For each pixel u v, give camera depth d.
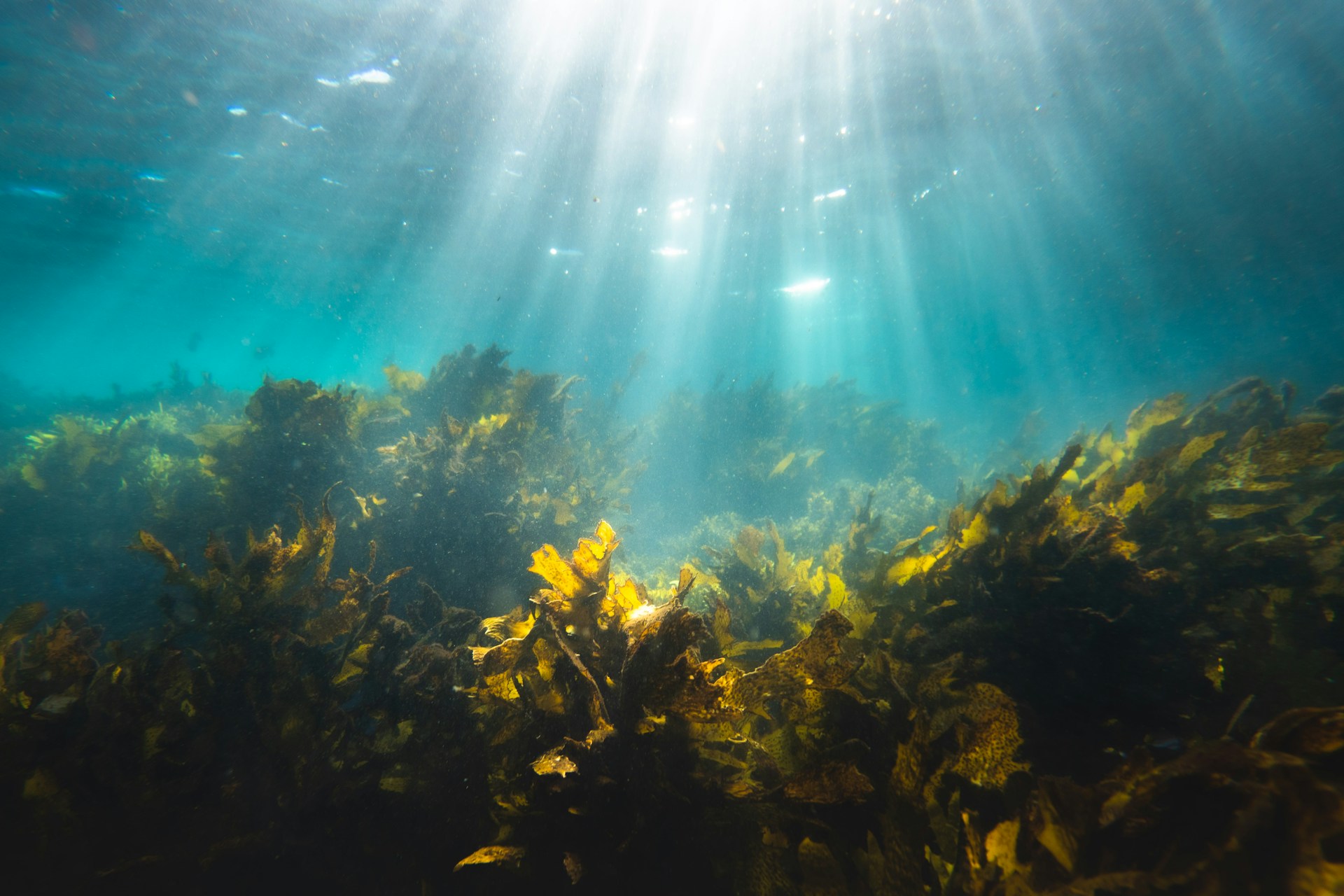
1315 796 1.15
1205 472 2.99
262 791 2.15
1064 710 2.08
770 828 1.78
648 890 1.73
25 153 13.54
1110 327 51.00
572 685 1.93
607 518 7.52
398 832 2.07
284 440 5.14
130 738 2.18
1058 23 9.73
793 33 9.47
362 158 13.77
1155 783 1.38
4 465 9.59
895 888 1.52
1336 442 4.09
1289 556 2.42
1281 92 12.42
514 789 1.91
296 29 8.98
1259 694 2.06
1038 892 1.36
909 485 9.00
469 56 9.71
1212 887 1.18
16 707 2.18
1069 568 2.35
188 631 2.49
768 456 11.45
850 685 2.21
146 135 12.58
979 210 20.03
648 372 52.31
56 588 5.47
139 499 6.76
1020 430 9.28
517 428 5.85
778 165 14.12
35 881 2.09
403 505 4.67
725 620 2.39
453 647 2.51
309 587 2.67
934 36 9.75
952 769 1.64
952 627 2.38
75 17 8.72
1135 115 13.12
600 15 8.90
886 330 55.72
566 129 12.25
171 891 2.09
